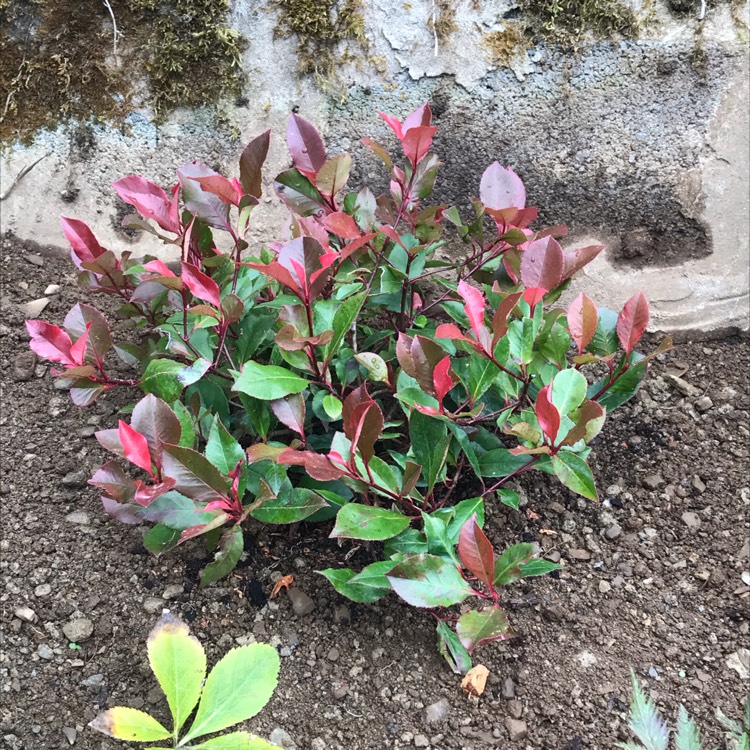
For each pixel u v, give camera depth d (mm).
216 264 651
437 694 603
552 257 603
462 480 722
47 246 872
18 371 783
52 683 600
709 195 818
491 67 812
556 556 688
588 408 558
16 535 675
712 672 621
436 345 568
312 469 558
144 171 858
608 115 814
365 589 597
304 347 604
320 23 812
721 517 714
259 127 844
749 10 787
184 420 615
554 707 596
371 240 657
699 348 833
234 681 543
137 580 653
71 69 845
